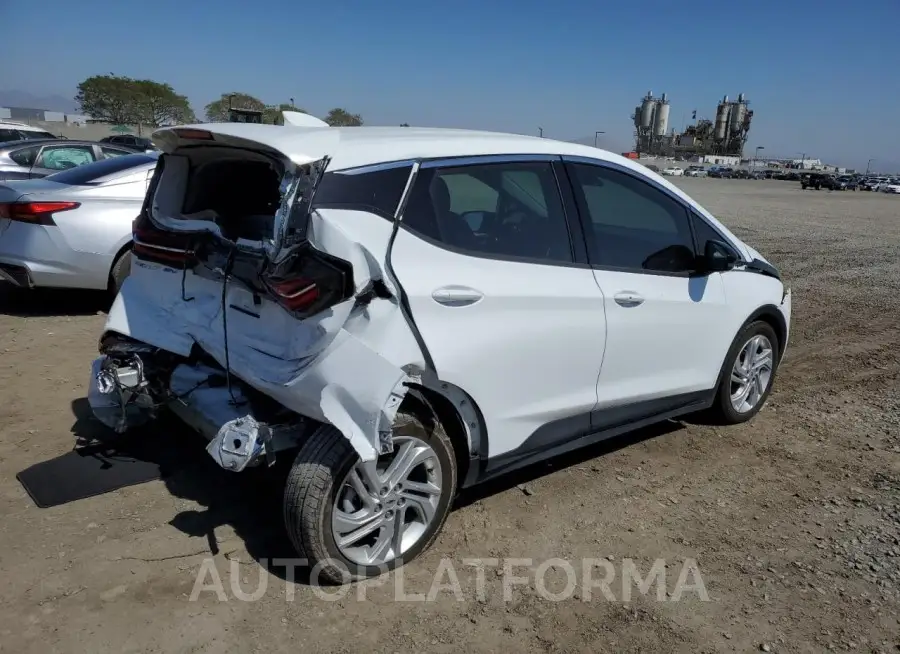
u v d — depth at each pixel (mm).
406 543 3146
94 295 7664
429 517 3172
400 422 2957
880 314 8586
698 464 4383
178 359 3510
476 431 3299
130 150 12195
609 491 3988
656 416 4309
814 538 3582
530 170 3525
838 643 2832
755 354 4977
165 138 3424
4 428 4309
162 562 3111
